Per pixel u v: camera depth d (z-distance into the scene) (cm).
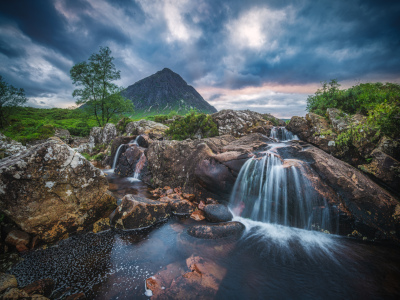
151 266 425
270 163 701
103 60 2786
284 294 363
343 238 559
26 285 355
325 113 1087
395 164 613
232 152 815
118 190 995
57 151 538
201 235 548
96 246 501
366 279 402
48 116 5144
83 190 579
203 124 1547
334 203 581
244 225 644
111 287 361
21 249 459
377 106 705
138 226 605
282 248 514
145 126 1975
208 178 794
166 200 747
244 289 370
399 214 514
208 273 405
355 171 666
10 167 467
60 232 527
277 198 670
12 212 467
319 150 797
